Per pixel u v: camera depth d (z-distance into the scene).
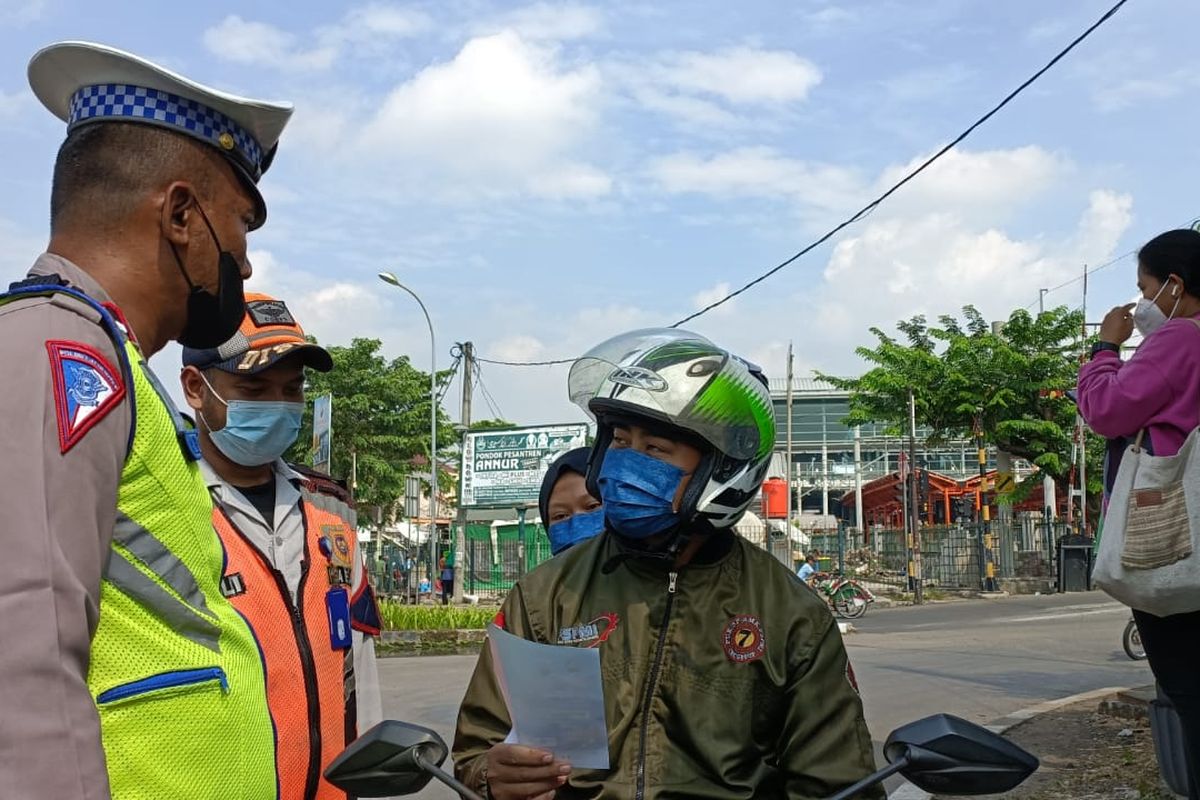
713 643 2.48
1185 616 3.59
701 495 2.48
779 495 27.08
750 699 2.45
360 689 3.38
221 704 1.88
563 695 2.21
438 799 6.98
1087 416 3.79
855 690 2.54
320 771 2.97
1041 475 29.61
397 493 36.75
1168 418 3.56
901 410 29.77
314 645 3.04
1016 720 8.45
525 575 2.75
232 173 2.05
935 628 18.69
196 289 1.99
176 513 1.83
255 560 2.99
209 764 1.84
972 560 28.50
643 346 2.65
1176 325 3.64
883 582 31.59
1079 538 25.91
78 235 1.90
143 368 1.83
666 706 2.47
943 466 58.69
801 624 2.49
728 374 2.54
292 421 3.29
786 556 27.75
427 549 35.31
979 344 29.03
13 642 1.45
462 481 32.09
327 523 3.37
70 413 1.59
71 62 1.94
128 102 1.93
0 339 1.60
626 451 2.55
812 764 2.40
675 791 2.37
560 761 2.26
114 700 1.70
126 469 1.73
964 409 28.38
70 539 1.55
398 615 19.73
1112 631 16.23
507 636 2.22
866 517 55.84
